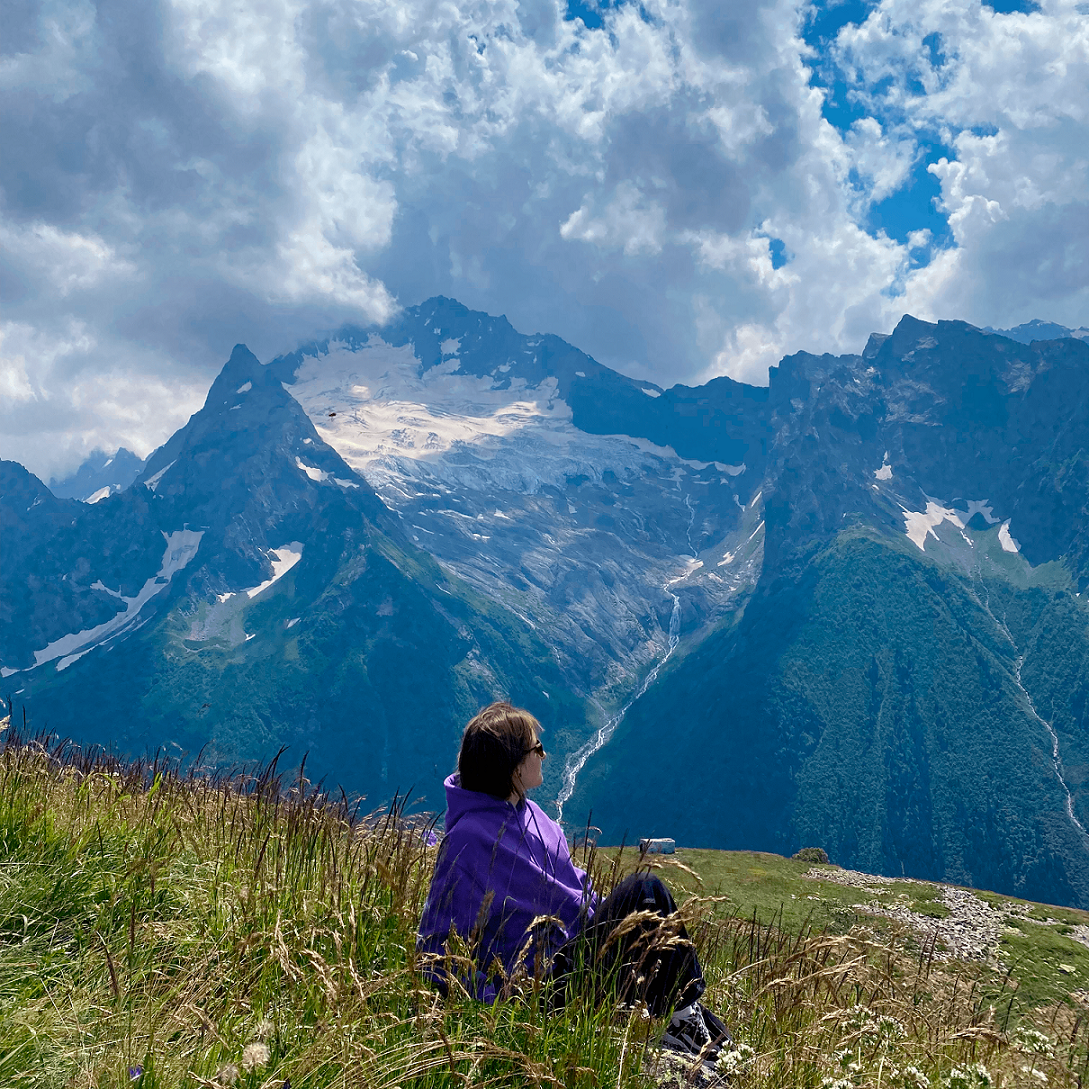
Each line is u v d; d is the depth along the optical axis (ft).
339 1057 9.30
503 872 12.47
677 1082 9.77
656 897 11.36
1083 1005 11.87
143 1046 9.62
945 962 12.78
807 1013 11.57
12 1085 9.23
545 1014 10.46
